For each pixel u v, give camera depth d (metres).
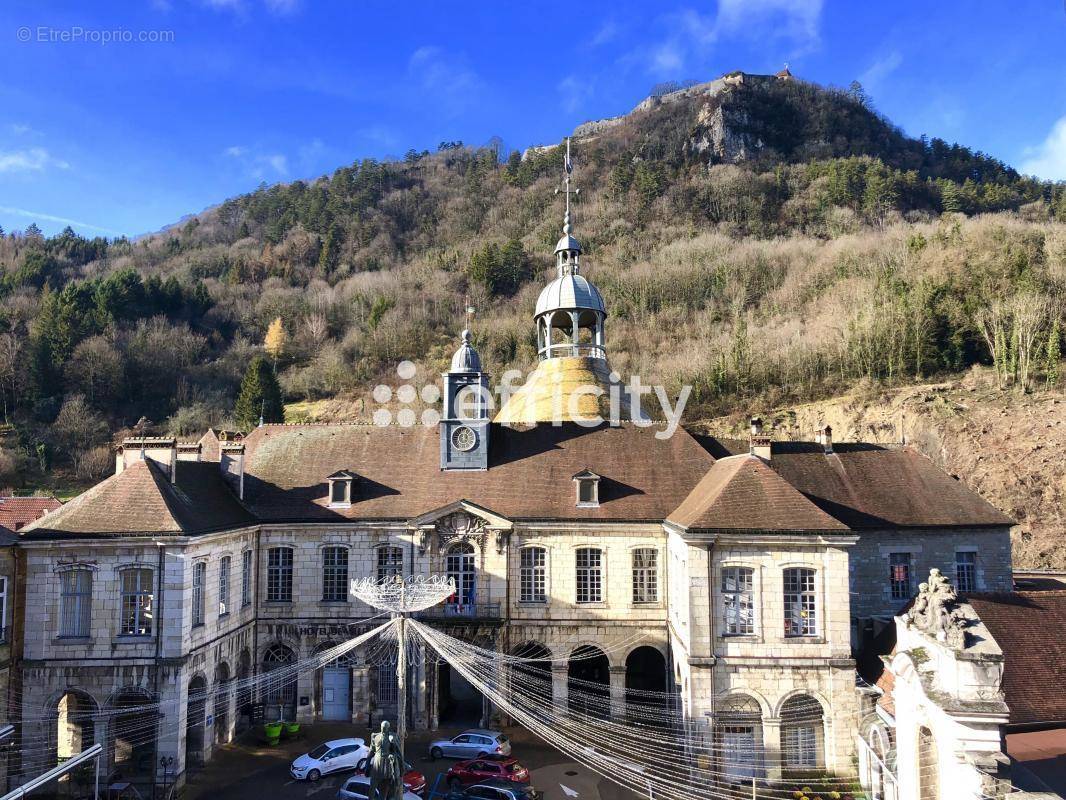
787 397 99.75
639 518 36.72
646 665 39.97
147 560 29.59
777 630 29.47
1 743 27.45
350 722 36.25
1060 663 24.45
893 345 96.81
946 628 18.97
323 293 153.50
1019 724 22.39
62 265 165.50
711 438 44.50
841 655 29.23
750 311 124.12
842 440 85.25
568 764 31.45
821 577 29.80
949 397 85.69
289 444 41.25
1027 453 72.75
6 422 102.00
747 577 30.08
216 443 42.12
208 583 32.03
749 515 30.30
